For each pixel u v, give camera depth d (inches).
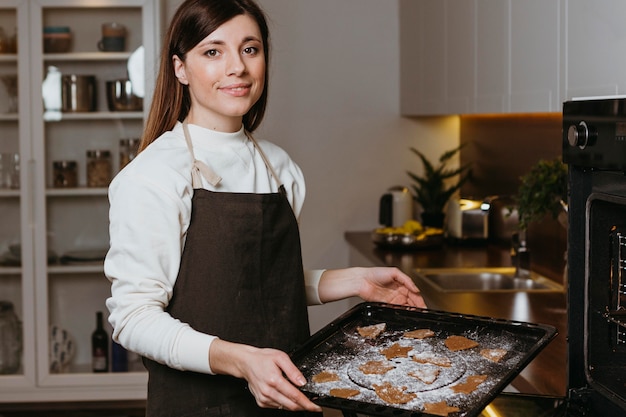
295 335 64.3
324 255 162.9
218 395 61.4
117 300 56.5
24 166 150.3
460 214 145.6
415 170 162.6
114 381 152.1
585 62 74.4
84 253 154.4
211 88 59.9
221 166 62.4
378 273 70.2
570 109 52.9
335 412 69.4
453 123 162.9
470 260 131.6
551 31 83.0
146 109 151.1
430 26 136.0
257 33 60.8
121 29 150.8
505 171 138.0
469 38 113.7
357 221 162.4
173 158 59.9
